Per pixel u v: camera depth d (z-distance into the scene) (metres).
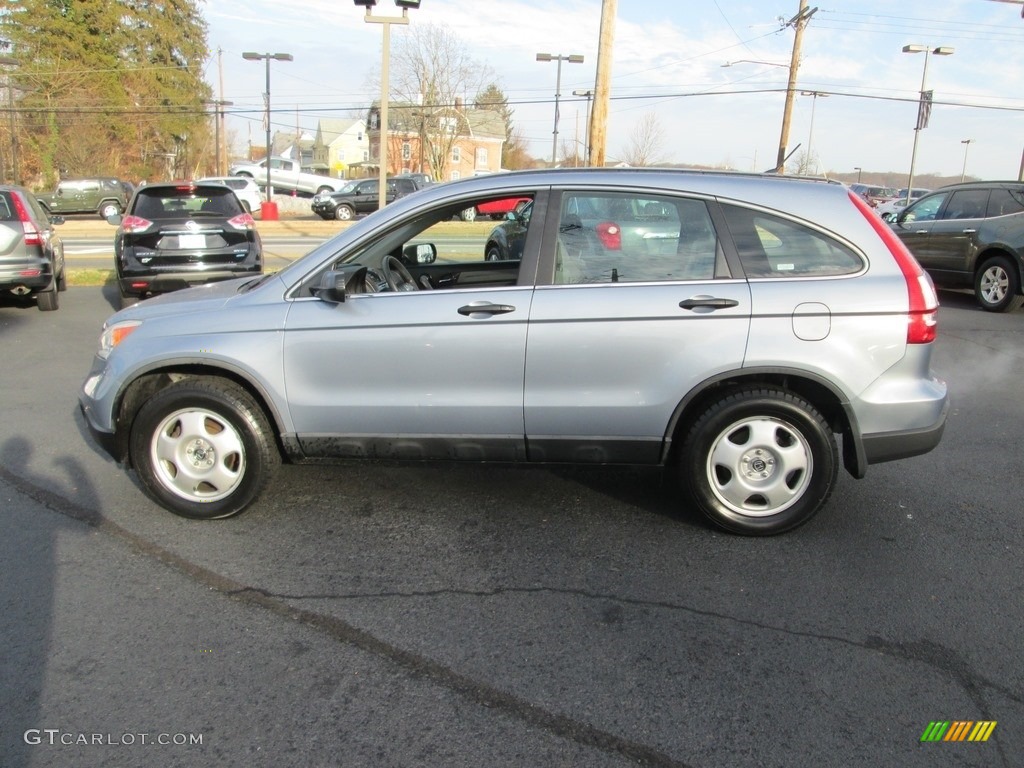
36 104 45.31
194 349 3.85
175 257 9.14
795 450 3.76
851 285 3.62
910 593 3.39
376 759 2.41
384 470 4.80
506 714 2.62
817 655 2.94
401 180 31.69
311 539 3.88
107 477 4.65
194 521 4.07
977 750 2.46
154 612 3.21
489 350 3.71
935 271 11.30
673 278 3.69
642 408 3.71
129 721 2.57
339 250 3.91
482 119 67.19
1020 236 10.10
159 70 51.69
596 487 4.54
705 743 2.48
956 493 4.50
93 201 34.16
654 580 3.48
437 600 3.32
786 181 3.79
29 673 2.81
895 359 3.64
